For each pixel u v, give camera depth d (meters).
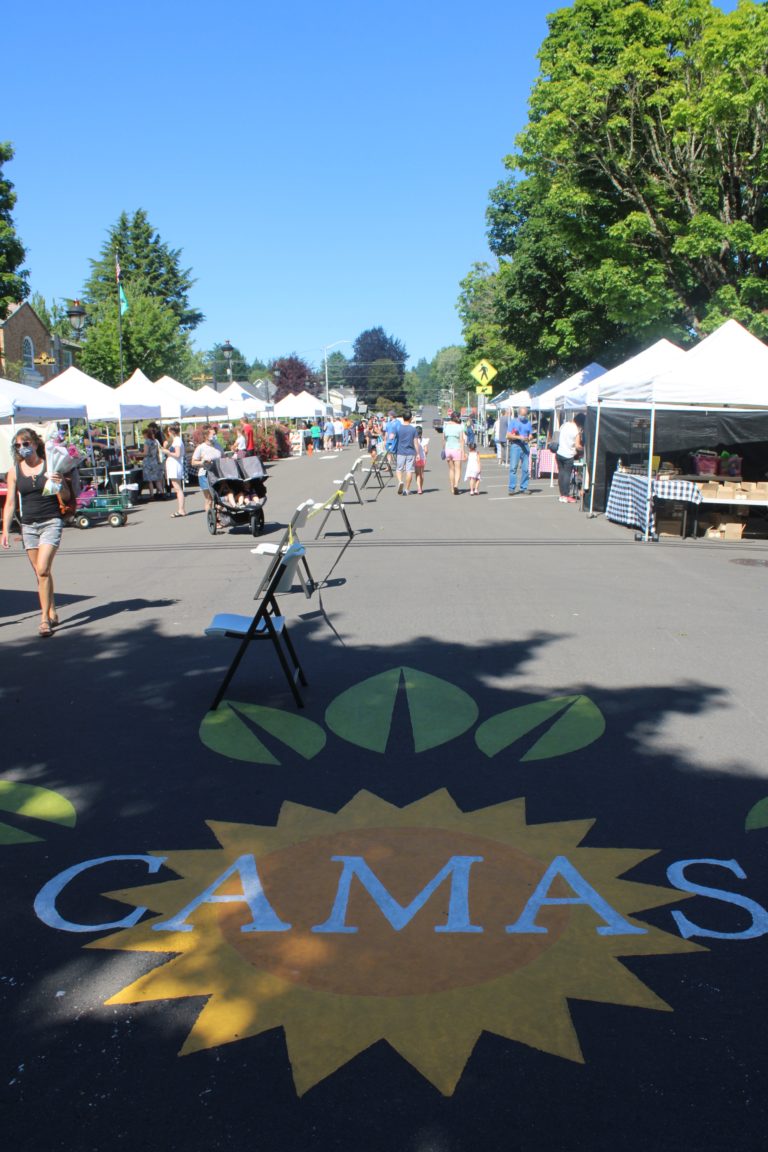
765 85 18.19
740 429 15.27
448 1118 2.49
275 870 3.88
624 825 4.24
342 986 3.08
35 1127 2.48
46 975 3.18
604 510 16.66
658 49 19.94
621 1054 2.73
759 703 5.92
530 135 22.17
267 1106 2.55
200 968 3.20
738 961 3.20
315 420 52.16
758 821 4.26
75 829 4.30
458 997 3.01
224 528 15.56
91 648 7.61
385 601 9.15
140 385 21.80
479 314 45.34
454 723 5.63
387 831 4.21
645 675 6.55
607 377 15.35
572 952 3.26
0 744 5.42
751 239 19.30
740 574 10.50
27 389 17.23
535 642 7.48
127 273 73.56
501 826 4.25
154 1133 2.46
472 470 20.83
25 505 7.96
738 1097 2.55
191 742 5.39
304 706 5.98
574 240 22.86
